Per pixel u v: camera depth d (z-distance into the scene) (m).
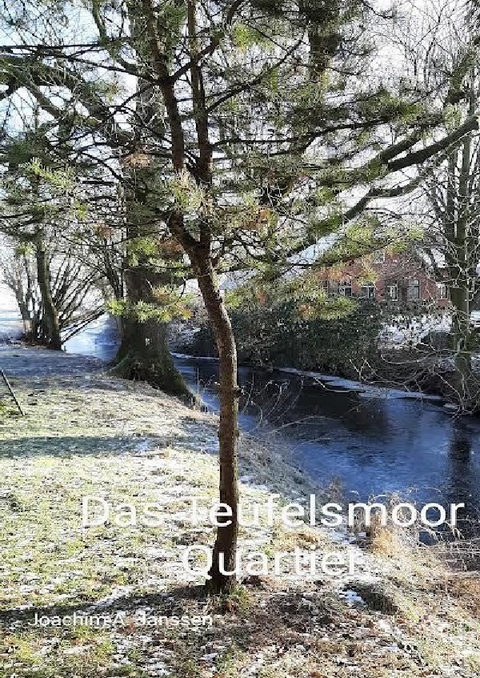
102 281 21.02
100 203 3.62
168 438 8.55
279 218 3.44
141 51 3.56
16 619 3.74
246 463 7.89
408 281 15.91
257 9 3.42
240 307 4.71
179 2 3.36
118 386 12.23
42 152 3.51
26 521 5.27
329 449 11.12
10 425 8.81
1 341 22.81
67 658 3.35
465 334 13.08
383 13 3.91
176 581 4.36
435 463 10.22
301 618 3.99
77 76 3.77
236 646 3.56
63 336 26.66
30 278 23.20
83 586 4.22
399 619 4.18
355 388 15.83
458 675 3.59
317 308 4.08
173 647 3.51
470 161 12.79
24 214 3.66
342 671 3.41
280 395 15.54
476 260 12.72
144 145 3.77
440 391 14.68
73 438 8.23
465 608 4.77
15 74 3.71
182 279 4.88
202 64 3.58
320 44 3.71
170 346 25.23
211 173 3.72
